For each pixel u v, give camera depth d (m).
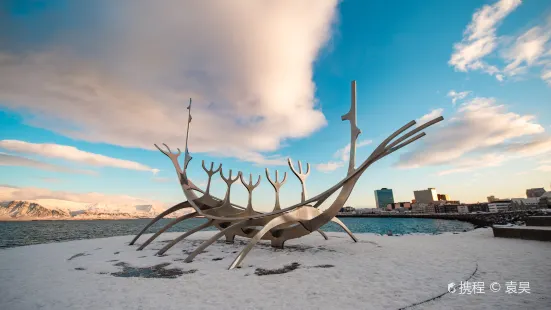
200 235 22.78
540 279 6.96
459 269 8.41
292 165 13.57
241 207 16.73
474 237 17.06
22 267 9.99
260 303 5.75
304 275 8.27
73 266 10.11
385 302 5.59
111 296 6.42
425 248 13.17
